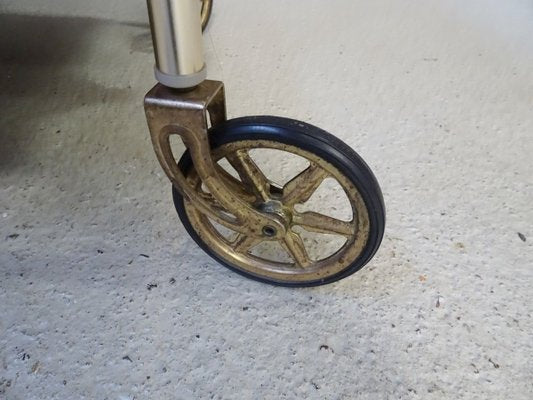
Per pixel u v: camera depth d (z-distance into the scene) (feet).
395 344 1.11
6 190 1.35
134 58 1.72
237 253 1.16
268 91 1.62
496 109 1.57
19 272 1.21
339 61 1.73
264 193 1.07
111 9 1.97
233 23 1.91
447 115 1.55
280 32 1.86
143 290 1.18
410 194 1.35
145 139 1.47
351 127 1.51
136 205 1.33
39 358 1.10
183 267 1.22
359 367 1.09
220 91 0.98
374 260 1.23
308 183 1.04
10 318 1.15
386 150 1.45
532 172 1.40
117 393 1.06
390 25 1.91
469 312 1.15
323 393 1.06
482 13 1.99
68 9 1.96
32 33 1.83
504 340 1.12
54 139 1.47
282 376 1.08
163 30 0.89
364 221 1.03
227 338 1.12
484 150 1.45
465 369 1.08
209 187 1.03
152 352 1.10
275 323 1.14
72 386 1.07
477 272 1.21
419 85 1.64
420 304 1.16
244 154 1.03
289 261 1.22
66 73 1.67
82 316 1.15
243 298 1.17
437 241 1.26
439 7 2.03
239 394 1.06
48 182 1.37
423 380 1.07
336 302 1.17
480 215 1.31
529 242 1.26
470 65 1.72
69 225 1.29
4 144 1.46
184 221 1.14
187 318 1.15
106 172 1.40
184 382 1.07
